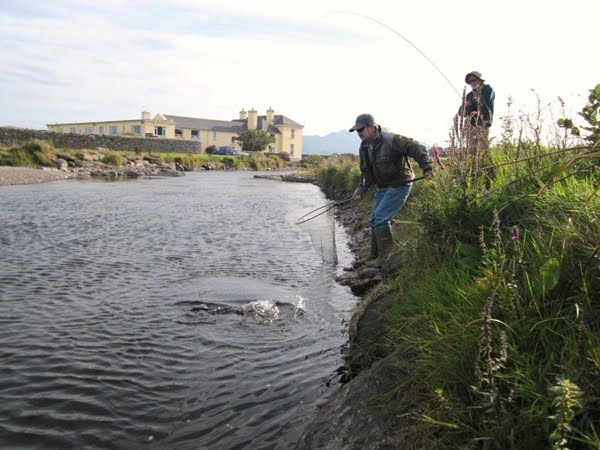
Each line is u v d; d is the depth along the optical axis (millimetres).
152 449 3434
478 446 2318
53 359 4812
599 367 2121
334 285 7566
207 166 57250
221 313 6270
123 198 21406
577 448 2051
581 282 2760
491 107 7012
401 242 6355
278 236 12641
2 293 6922
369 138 6742
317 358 4867
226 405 4000
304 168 67438
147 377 4480
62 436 3561
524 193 4113
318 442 3072
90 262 9094
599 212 3166
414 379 3049
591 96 3496
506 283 2908
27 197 19828
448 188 4742
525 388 2289
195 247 10969
